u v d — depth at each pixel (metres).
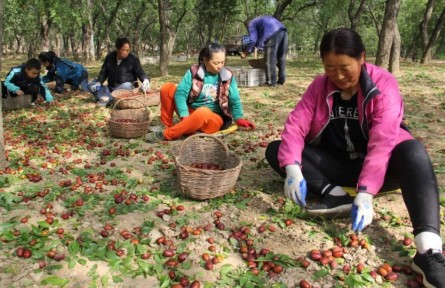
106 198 4.48
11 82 9.38
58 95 11.28
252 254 3.45
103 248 3.50
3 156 5.35
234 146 6.33
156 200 4.47
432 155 5.87
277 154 4.11
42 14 19.09
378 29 34.25
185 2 16.14
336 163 3.91
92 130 7.33
